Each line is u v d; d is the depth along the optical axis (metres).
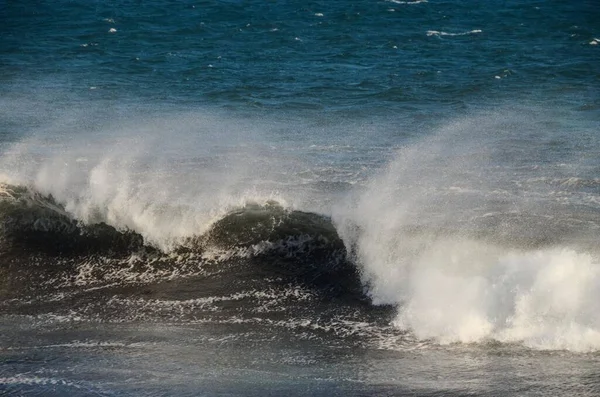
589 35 180.12
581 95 124.00
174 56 160.12
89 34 184.00
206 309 49.84
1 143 88.62
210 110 113.31
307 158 83.31
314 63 152.25
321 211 59.75
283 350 44.06
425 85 132.12
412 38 178.88
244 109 114.19
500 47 168.50
